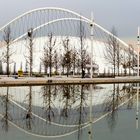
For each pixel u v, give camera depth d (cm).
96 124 2734
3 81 5925
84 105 3772
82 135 2356
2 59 12719
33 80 6225
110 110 3438
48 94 4731
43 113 3244
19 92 4919
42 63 13188
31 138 2281
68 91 5184
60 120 2912
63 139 2256
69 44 12988
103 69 13912
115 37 13275
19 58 14000
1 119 2931
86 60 11344
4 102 3934
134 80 7944
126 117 3041
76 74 11312
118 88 6006
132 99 4384
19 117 3028
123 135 2330
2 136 2319
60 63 11925
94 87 6128
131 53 13525
